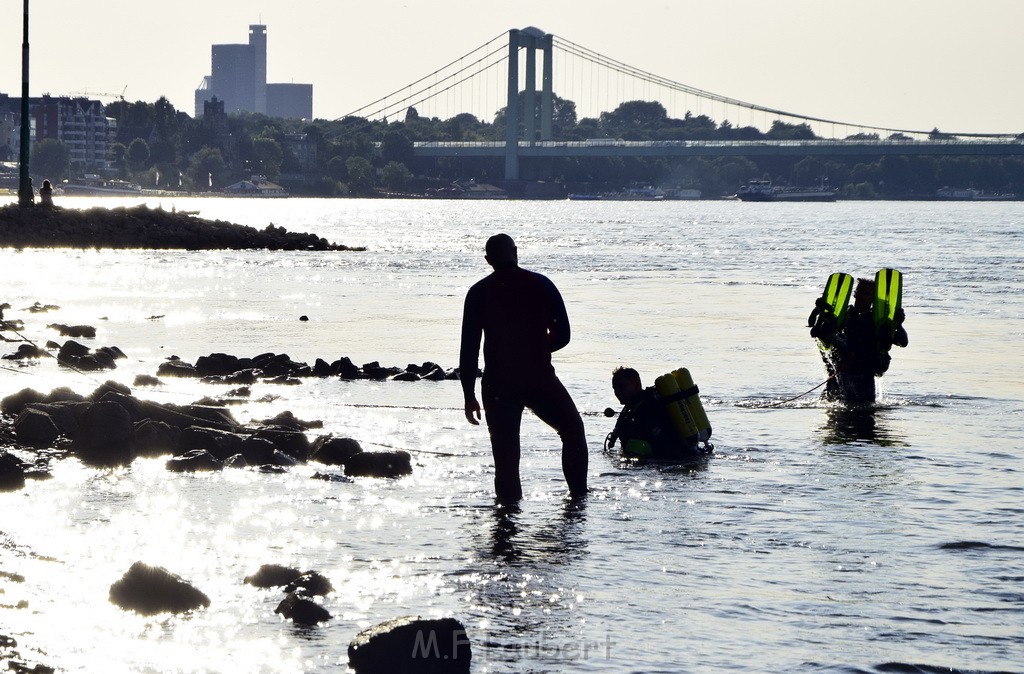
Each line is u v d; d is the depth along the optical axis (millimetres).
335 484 18344
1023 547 14680
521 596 12602
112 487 17797
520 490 17469
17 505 16516
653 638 11344
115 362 32875
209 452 20125
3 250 102562
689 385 21125
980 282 75562
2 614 11719
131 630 11352
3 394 25906
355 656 10414
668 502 17250
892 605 12383
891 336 27344
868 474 19281
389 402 27188
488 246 18359
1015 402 27688
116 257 96188
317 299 58219
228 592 12602
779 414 25922
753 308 55125
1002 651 11047
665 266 95500
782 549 14578
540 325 17828
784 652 10969
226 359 32156
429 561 13914
